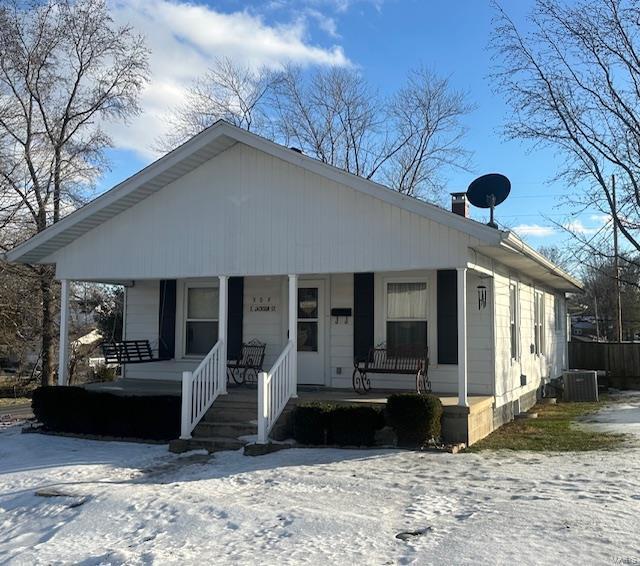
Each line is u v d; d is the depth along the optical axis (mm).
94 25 24938
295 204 11289
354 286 12758
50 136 24641
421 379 12039
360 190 10469
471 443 9883
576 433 11141
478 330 11984
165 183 12273
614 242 19766
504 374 12812
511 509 6102
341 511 6297
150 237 12391
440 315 12070
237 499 6906
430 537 5457
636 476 7270
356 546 5375
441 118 31578
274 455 9242
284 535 5750
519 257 11758
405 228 10453
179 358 14438
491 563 4801
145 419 10969
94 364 33062
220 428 10531
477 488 6980
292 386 10852
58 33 24422
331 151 32562
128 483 7984
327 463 8547
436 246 10227
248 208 11641
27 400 24781
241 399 10914
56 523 6684
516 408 13984
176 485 7676
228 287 14000
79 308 28875
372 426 9555
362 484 7320
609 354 24109
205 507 6637
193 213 12078
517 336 14375
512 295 14227
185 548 5656
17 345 25891
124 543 5906
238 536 5828
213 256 11844
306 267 11109
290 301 11188
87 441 11109
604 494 6504
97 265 12797
